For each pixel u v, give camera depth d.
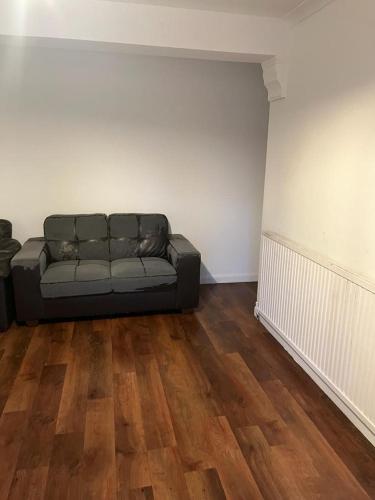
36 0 2.34
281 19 2.63
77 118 3.55
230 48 2.63
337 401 2.24
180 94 3.71
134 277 3.18
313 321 2.40
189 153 3.88
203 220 4.11
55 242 3.46
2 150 3.47
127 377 2.49
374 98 1.89
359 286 1.94
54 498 1.64
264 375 2.55
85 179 3.71
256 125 3.97
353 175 2.07
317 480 1.75
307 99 2.49
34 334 3.02
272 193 3.03
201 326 3.24
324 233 2.36
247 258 4.33
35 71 3.37
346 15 2.07
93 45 2.56
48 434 1.99
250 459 1.86
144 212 3.93
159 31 2.52
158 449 1.91
